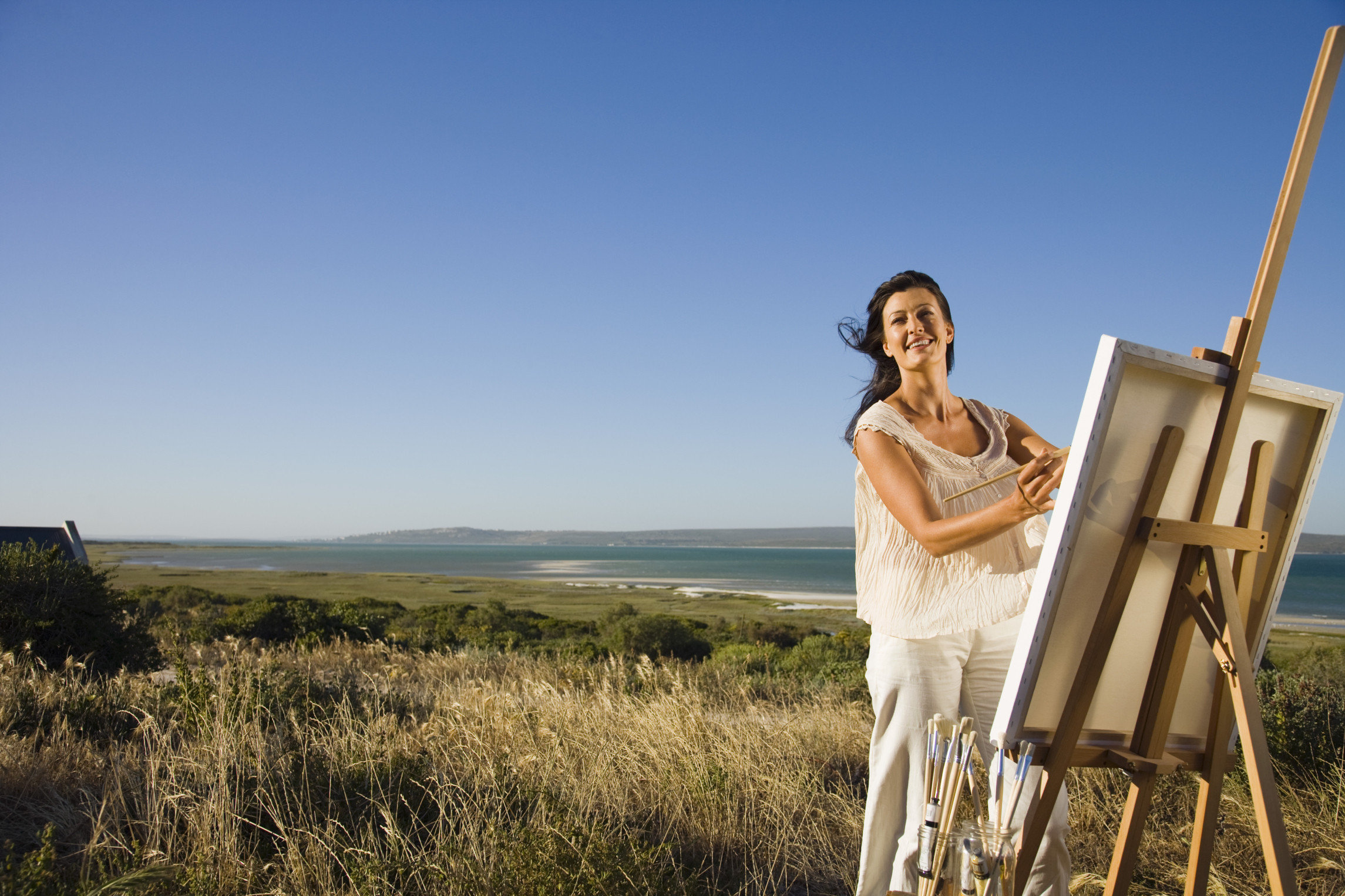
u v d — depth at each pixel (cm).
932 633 228
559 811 316
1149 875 313
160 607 2477
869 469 229
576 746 459
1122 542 163
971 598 230
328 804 338
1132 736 177
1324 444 182
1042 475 178
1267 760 158
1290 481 182
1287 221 160
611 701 585
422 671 1045
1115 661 172
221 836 300
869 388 269
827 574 14488
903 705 232
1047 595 157
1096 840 345
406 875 283
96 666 858
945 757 172
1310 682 493
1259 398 173
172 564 16288
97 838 283
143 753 418
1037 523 246
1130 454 159
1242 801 371
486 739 459
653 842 348
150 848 294
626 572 14750
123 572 10338
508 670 1012
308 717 490
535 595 7481
